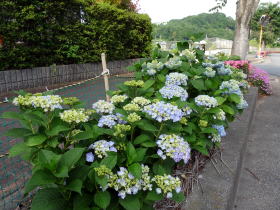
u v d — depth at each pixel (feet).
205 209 5.93
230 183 7.11
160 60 10.46
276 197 8.57
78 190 3.75
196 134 7.66
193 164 7.97
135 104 6.10
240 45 26.61
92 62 31.30
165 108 5.56
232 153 9.03
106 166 4.27
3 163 9.26
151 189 4.60
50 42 25.61
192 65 10.83
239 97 9.32
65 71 28.07
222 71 10.66
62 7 26.07
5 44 22.36
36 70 25.03
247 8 25.40
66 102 6.12
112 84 24.79
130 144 4.99
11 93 22.22
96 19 30.40
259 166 10.62
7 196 7.22
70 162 3.89
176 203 6.09
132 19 35.91
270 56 114.01
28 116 4.78
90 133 4.93
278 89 27.43
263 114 18.15
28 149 4.86
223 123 8.43
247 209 7.96
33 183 3.59
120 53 35.22
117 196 4.61
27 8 22.76
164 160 5.89
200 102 7.43
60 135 5.30
